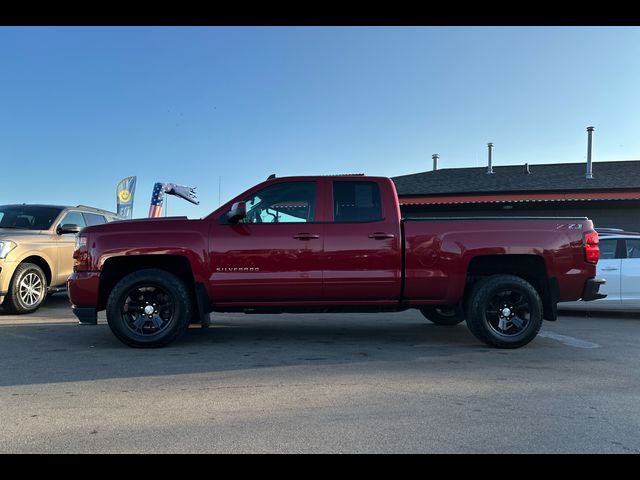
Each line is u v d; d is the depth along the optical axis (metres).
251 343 6.35
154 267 6.21
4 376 4.77
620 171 19.50
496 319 6.09
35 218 9.70
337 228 5.95
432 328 7.60
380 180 6.13
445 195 17.88
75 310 5.96
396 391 4.35
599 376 4.86
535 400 4.13
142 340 5.91
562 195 16.84
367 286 5.92
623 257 8.97
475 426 3.57
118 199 19.14
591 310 9.28
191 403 4.02
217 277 5.87
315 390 4.36
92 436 3.38
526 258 6.10
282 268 5.89
